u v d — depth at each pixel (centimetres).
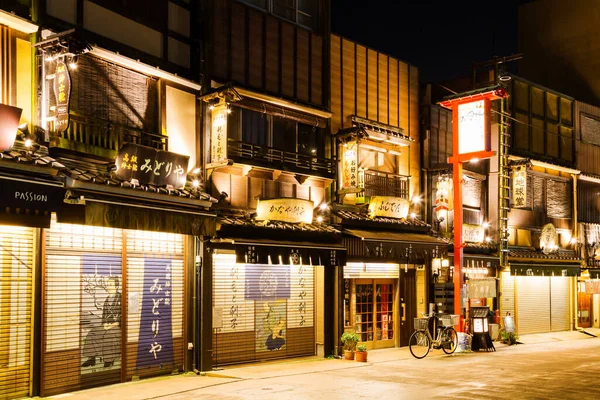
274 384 1341
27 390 1142
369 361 1753
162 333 1430
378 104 2109
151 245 1419
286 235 1655
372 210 1972
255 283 1678
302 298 1814
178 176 1378
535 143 2780
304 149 1841
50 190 1033
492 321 2403
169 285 1456
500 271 2534
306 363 1702
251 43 1684
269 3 1767
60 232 1215
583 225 3020
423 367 1625
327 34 1925
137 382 1341
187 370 1480
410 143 2150
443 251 2105
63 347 1206
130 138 1355
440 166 2242
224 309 1591
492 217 2519
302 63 1839
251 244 1518
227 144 1518
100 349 1284
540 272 2619
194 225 1362
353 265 2000
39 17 1189
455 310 2030
